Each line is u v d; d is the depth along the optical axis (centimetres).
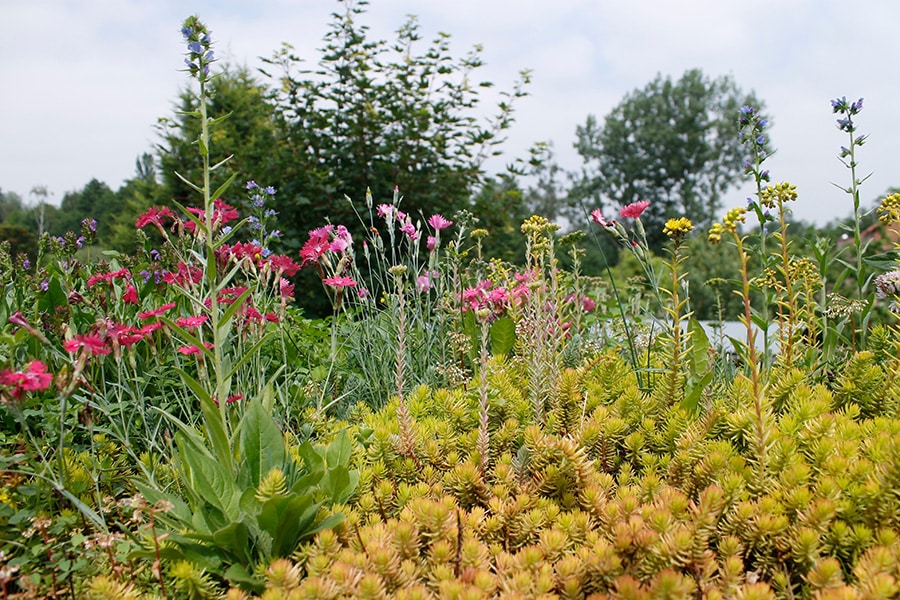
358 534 194
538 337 294
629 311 489
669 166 5041
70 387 211
